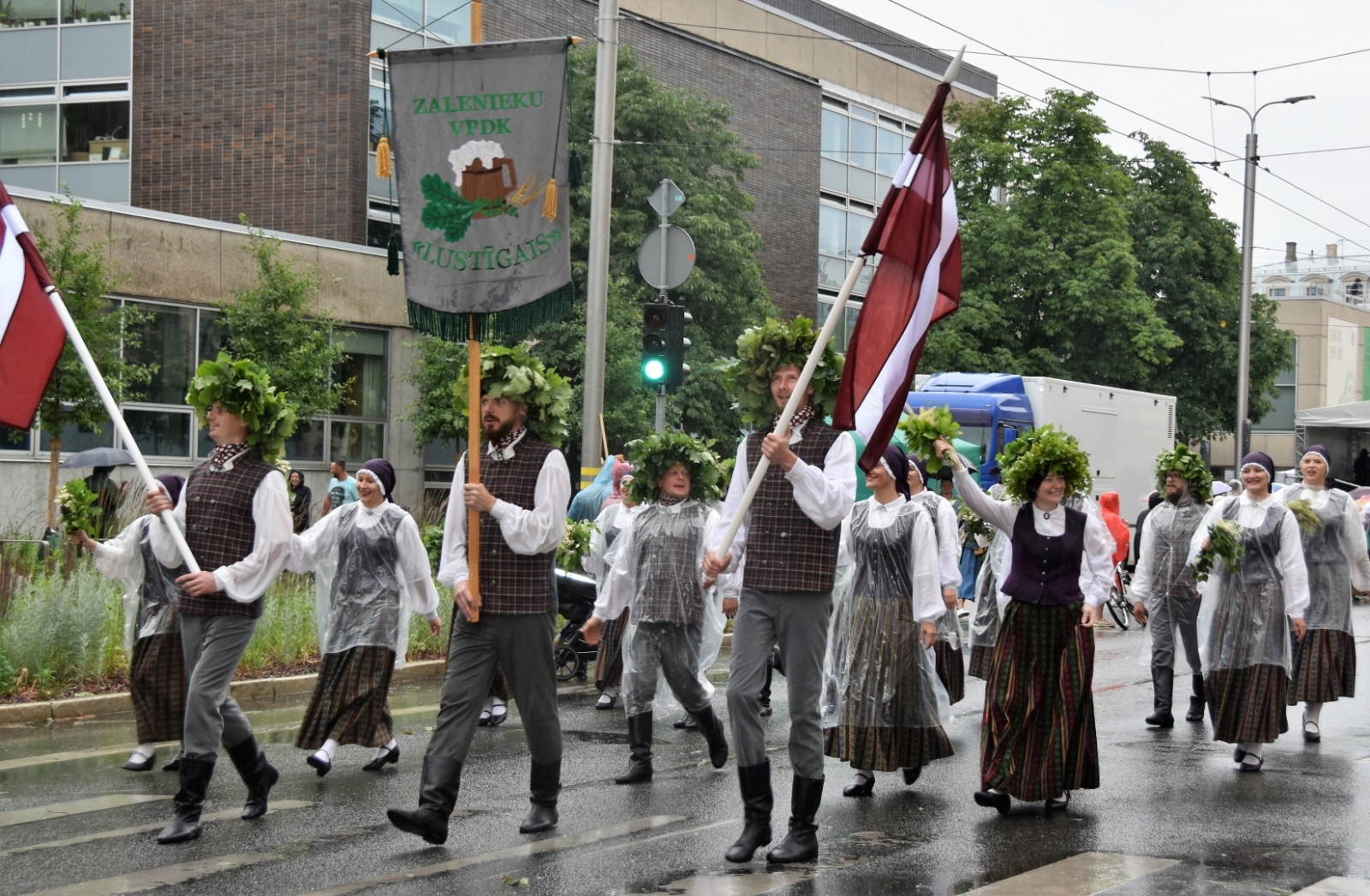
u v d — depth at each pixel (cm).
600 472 1417
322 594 835
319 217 2383
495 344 718
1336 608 979
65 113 2511
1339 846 646
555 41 638
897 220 620
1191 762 887
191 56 2445
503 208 644
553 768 658
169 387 2114
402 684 1222
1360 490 2709
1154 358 3256
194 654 648
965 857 618
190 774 639
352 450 2366
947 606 910
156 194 2473
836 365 634
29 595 1126
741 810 719
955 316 3222
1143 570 1054
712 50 3083
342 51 2369
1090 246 3256
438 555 1289
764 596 604
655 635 812
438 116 651
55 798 738
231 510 646
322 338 2000
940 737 769
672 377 1552
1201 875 584
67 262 1675
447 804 609
